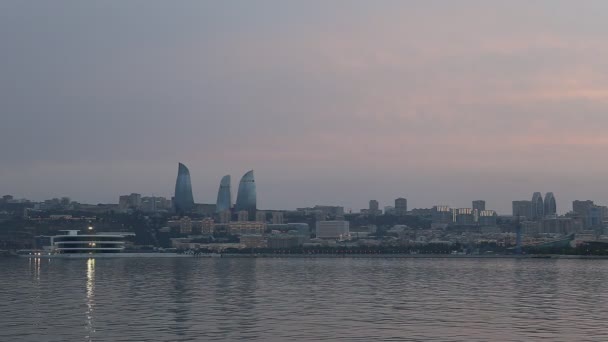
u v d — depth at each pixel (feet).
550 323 441.68
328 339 377.91
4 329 415.23
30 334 396.16
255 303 571.69
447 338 381.81
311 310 515.09
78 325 431.84
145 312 502.38
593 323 442.91
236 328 417.49
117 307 539.29
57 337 385.70
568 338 383.24
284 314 488.85
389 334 394.32
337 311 508.12
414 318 465.06
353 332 401.29
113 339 378.32
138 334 394.93
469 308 531.09
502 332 402.72
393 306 545.85
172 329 413.80
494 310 515.91
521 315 483.92
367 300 600.80
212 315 483.10
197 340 374.63
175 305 554.87
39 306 547.90
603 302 585.63
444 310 515.50
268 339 377.50
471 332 402.31
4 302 582.76
